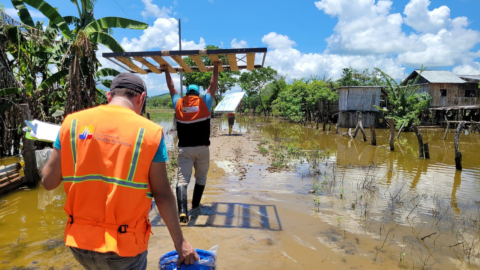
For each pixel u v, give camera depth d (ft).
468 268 11.18
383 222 15.55
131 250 5.33
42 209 16.99
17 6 36.99
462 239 13.76
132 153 5.27
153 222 14.60
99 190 5.25
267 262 11.09
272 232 13.78
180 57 14.32
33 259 11.17
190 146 14.79
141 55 13.96
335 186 22.47
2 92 31.73
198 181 15.90
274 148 41.42
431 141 57.52
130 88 5.87
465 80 103.81
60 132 5.57
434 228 14.99
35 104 35.63
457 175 27.43
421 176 26.84
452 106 93.97
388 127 87.86
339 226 14.80
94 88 35.14
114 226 5.26
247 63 15.43
